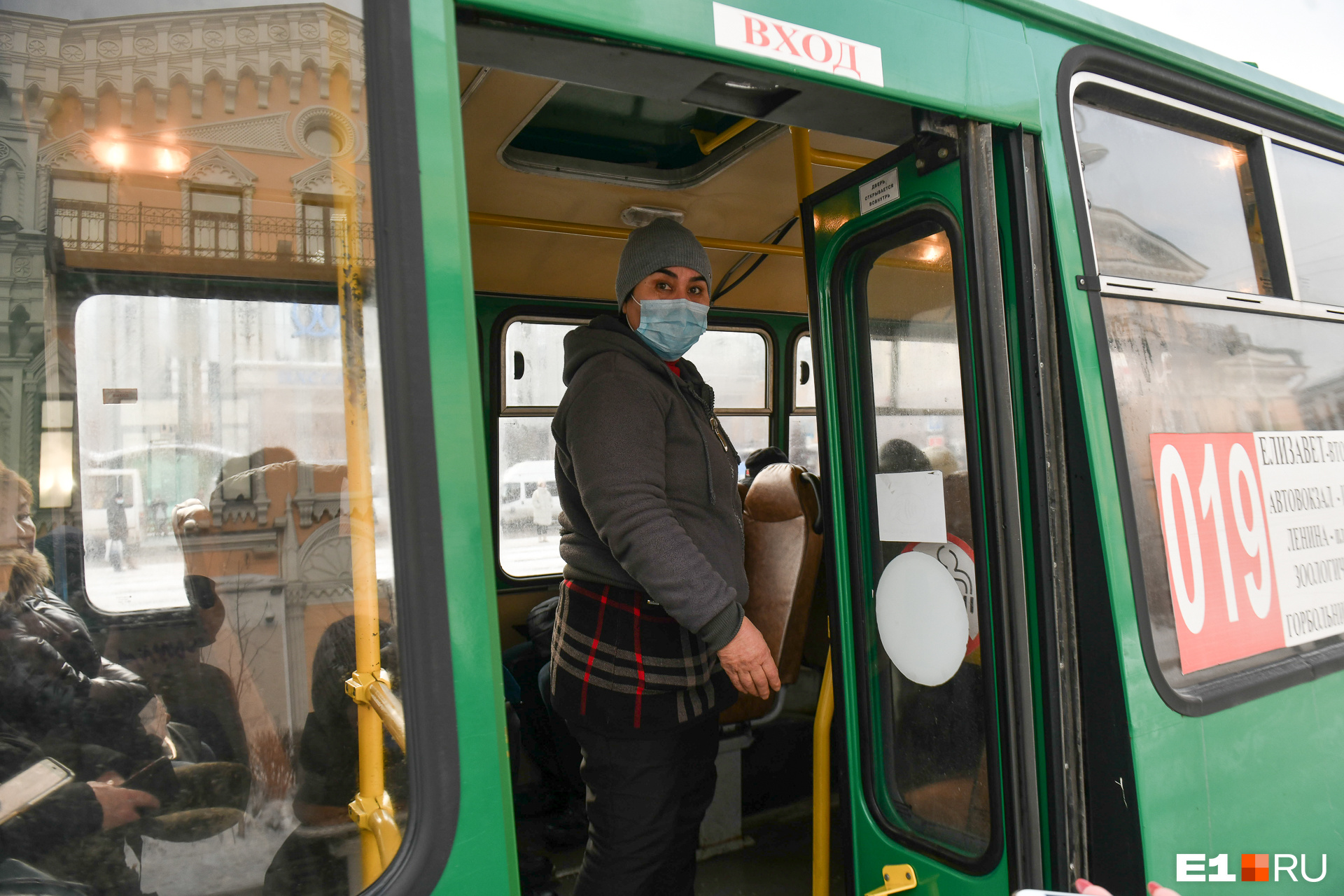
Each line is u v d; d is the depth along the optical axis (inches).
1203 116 76.0
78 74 37.7
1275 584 72.4
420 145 40.1
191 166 38.7
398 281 39.1
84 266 38.0
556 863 105.5
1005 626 59.0
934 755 67.8
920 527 68.0
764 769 117.2
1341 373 84.5
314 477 39.0
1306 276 82.7
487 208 117.0
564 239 128.6
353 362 39.1
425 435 38.9
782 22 50.9
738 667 62.4
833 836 112.0
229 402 38.8
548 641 116.9
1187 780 61.1
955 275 62.6
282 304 39.1
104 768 36.2
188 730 37.2
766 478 101.4
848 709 73.7
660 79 52.1
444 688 38.3
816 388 75.9
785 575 97.4
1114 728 59.4
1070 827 59.7
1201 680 64.6
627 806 69.6
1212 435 70.3
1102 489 60.4
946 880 65.0
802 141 81.4
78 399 37.9
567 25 44.1
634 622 69.3
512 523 141.3
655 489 62.5
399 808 37.9
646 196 118.0
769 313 162.9
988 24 61.7
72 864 35.4
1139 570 61.3
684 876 75.0
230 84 39.0
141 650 37.3
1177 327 70.1
